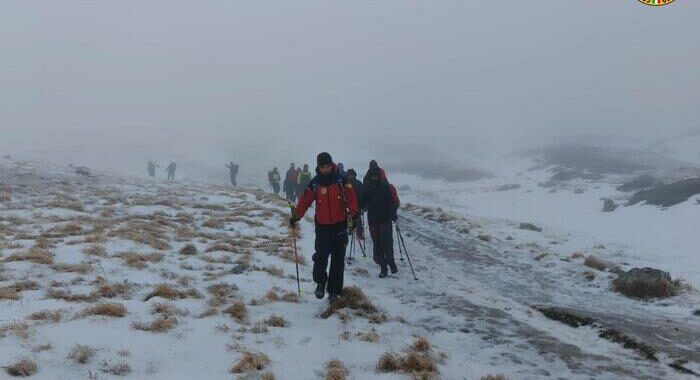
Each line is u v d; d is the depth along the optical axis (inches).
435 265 454.0
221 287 302.2
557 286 385.1
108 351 187.9
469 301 317.4
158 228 478.0
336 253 277.7
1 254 337.7
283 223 582.6
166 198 739.4
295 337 225.3
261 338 220.5
